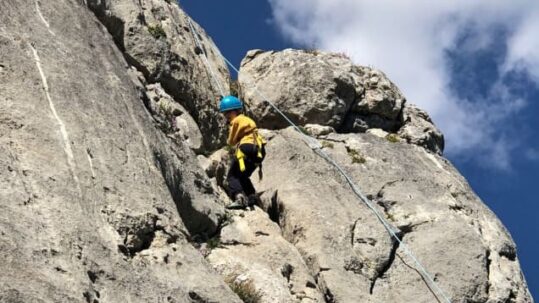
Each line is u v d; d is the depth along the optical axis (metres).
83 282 7.48
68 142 8.87
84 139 9.12
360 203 12.58
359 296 11.12
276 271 10.90
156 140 10.59
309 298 10.81
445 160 14.57
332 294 10.98
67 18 10.55
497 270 12.45
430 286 11.73
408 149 14.18
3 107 8.62
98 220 8.46
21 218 7.53
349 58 15.31
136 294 8.05
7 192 7.68
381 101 14.62
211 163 12.64
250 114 14.30
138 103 10.77
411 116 15.17
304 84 14.23
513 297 12.26
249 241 11.34
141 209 9.10
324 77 14.27
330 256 11.46
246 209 12.09
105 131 9.52
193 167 11.58
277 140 13.26
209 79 14.22
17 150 8.30
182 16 14.98
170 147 11.20
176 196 10.71
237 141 12.36
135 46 12.86
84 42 10.51
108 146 9.39
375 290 11.45
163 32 13.45
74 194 8.36
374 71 15.15
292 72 14.36
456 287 11.80
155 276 8.55
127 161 9.52
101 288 7.73
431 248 12.20
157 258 8.87
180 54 13.64
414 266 11.93
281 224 12.15
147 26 13.29
